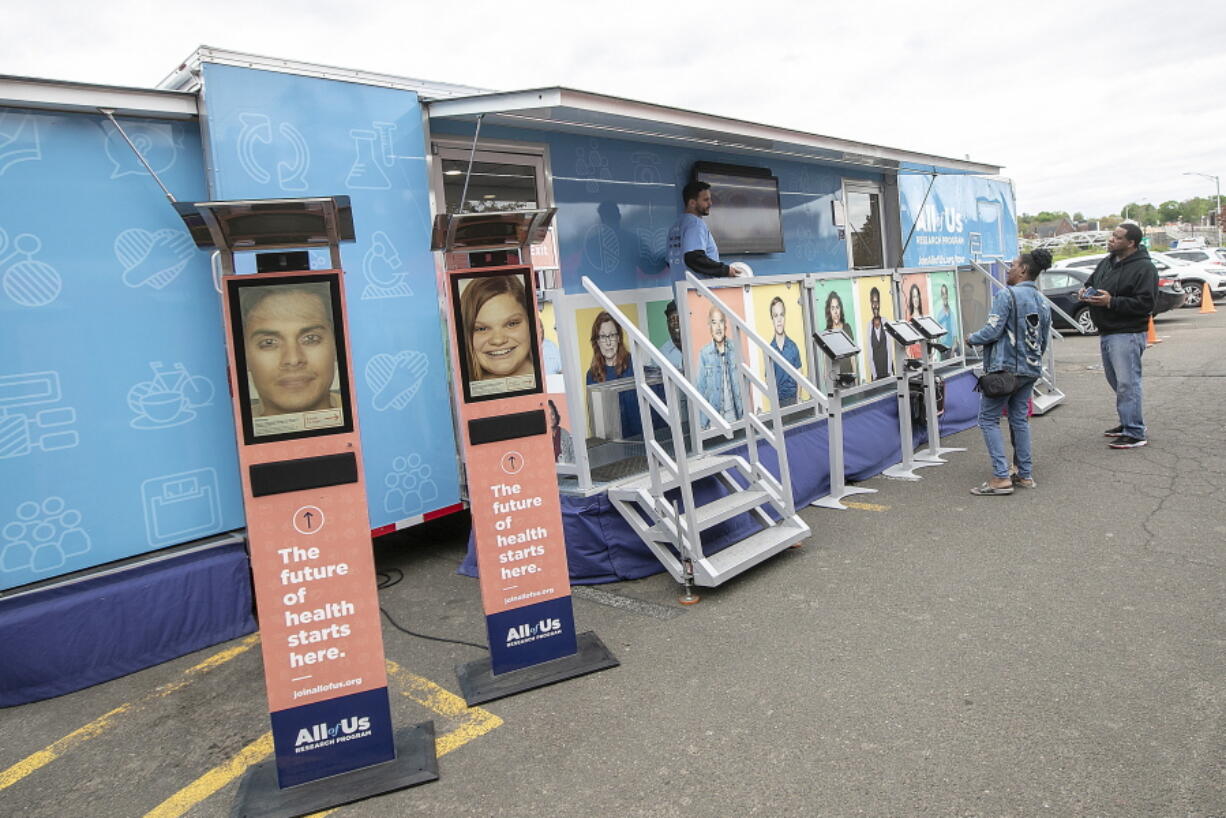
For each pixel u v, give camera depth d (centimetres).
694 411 518
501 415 348
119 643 393
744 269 660
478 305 343
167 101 414
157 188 419
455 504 525
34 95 372
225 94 423
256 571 279
